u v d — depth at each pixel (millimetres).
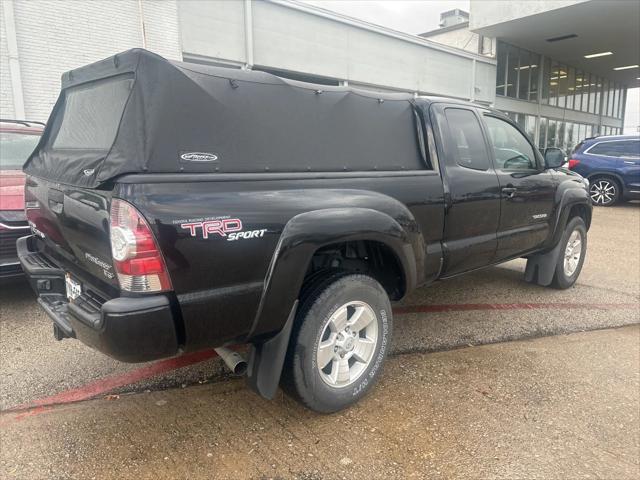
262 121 2504
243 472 2316
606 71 29547
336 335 2738
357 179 2842
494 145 4031
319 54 14562
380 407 2896
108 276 2223
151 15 11078
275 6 13219
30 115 9711
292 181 2518
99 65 2547
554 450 2518
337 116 2893
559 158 4426
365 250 3098
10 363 3367
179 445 2512
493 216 3854
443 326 4180
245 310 2303
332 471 2330
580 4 17547
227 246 2189
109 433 2605
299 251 2410
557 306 4730
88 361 3414
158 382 3154
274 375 2500
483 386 3164
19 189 4203
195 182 2146
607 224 9688
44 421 2707
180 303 2094
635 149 11891
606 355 3670
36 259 3141
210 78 2357
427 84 18547
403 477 2297
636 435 2666
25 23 9430
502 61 22500
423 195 3201
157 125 2121
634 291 5262
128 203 1974
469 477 2301
